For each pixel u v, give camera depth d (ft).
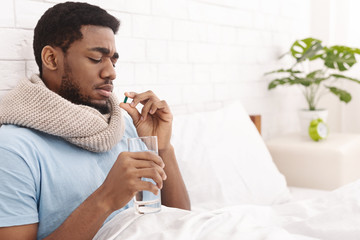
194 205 4.54
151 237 2.58
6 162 2.69
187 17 5.72
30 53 3.82
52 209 2.93
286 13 8.13
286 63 8.25
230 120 5.65
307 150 6.61
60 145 3.15
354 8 8.47
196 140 5.03
